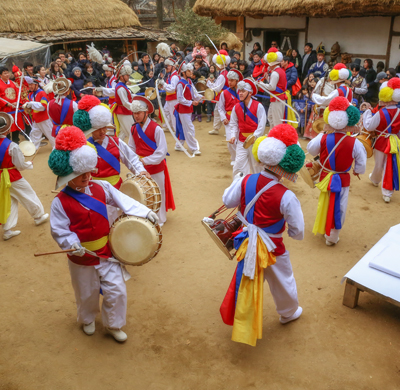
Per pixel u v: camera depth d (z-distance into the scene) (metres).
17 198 5.42
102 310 3.49
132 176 4.29
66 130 2.94
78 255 3.10
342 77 6.76
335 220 4.75
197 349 3.50
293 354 3.42
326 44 11.89
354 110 4.45
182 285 4.34
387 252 4.00
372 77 9.72
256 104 5.96
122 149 4.43
